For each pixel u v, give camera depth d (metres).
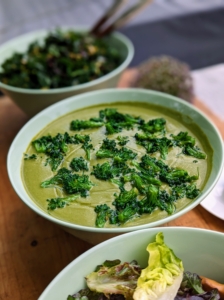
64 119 0.56
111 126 0.52
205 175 0.46
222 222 0.49
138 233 0.38
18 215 0.52
